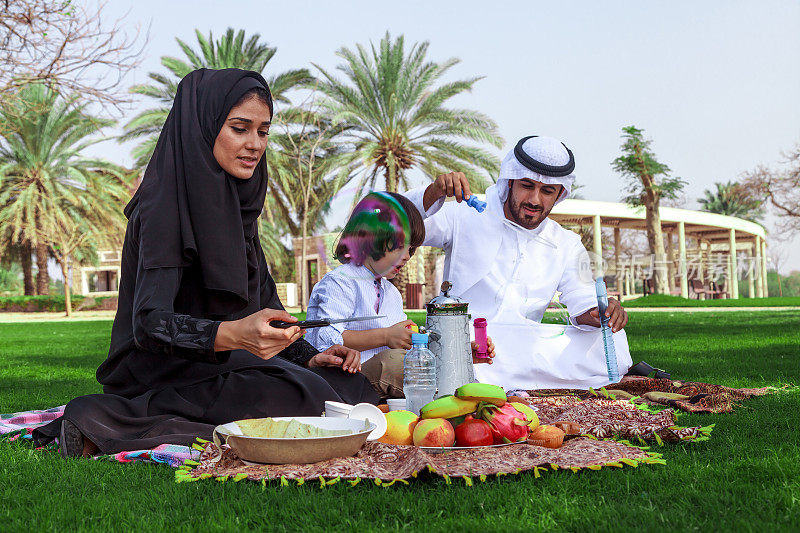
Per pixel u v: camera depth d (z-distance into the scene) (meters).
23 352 9.46
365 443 2.27
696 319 13.55
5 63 7.59
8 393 4.84
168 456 2.30
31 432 2.80
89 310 33.66
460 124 20.66
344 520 1.66
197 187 2.53
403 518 1.70
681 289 32.25
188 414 2.57
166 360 2.65
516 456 2.13
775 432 2.62
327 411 2.51
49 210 27.61
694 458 2.22
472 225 4.00
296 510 1.76
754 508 1.69
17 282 68.88
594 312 3.94
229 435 2.12
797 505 1.69
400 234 3.10
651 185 26.58
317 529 1.61
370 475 1.98
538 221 3.96
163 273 2.45
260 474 2.04
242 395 2.60
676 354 6.43
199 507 1.80
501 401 2.28
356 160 20.89
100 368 2.77
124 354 2.70
